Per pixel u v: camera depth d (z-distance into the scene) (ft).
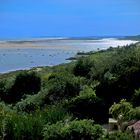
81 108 66.39
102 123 62.39
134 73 74.84
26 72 103.35
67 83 79.15
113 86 73.82
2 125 44.01
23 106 74.54
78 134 40.50
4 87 100.68
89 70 102.89
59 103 71.26
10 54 433.07
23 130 43.24
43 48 581.94
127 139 42.37
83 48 525.75
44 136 41.78
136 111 53.78
